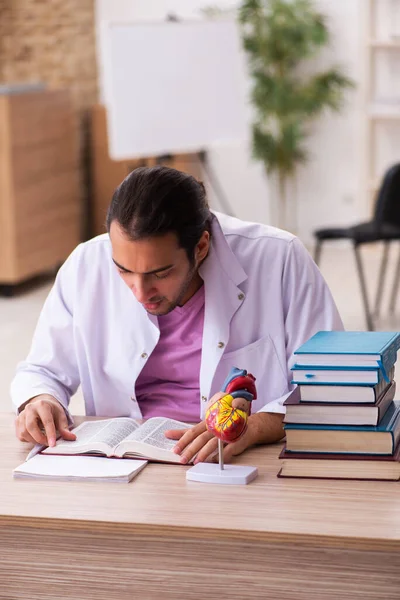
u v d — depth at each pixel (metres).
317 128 8.32
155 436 1.96
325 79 7.95
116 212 1.83
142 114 5.20
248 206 8.57
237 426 1.78
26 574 1.72
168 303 1.90
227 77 5.34
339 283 7.07
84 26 8.25
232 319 2.22
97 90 8.44
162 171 1.87
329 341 1.90
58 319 2.34
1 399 4.58
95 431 2.05
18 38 8.01
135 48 5.14
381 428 1.77
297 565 1.60
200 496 1.72
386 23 8.12
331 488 1.73
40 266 7.20
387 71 8.21
